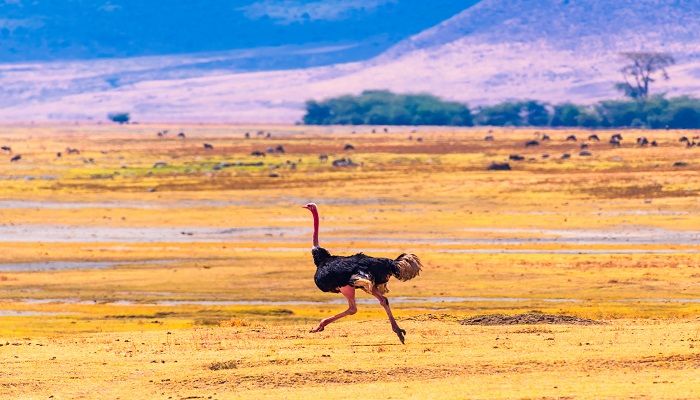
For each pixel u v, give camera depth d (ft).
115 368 209.15
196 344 239.50
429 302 431.43
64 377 202.39
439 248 621.72
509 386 183.32
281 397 181.27
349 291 218.18
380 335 245.86
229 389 189.78
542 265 528.63
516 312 382.83
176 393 188.44
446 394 178.81
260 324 348.38
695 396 170.30
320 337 245.86
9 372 206.80
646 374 189.57
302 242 655.76
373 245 637.71
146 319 395.75
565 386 181.47
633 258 552.41
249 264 547.49
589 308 399.44
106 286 488.44
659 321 274.36
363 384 189.88
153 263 558.97
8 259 577.84
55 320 390.83
